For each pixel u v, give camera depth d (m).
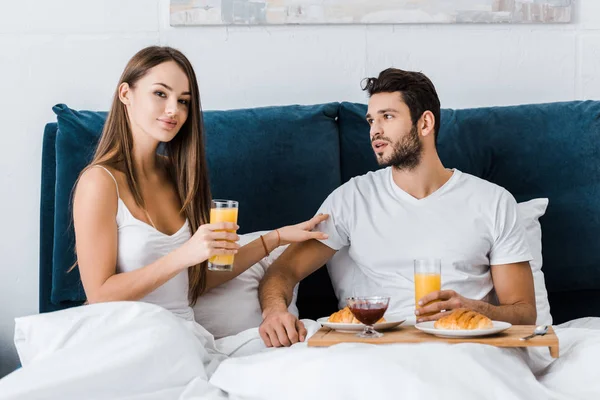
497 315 1.89
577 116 2.49
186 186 2.14
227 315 2.13
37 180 2.66
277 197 2.45
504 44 2.70
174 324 1.70
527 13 2.68
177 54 2.07
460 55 2.70
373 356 1.46
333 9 2.67
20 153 2.66
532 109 2.52
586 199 2.44
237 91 2.70
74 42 2.67
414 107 2.12
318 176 2.46
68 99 2.67
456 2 2.67
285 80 2.70
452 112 2.54
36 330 1.70
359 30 2.69
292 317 1.94
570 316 2.46
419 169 2.16
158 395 1.57
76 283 2.33
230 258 1.88
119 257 1.97
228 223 1.85
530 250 2.20
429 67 2.70
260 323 2.14
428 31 2.69
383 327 1.81
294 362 1.52
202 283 2.12
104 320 1.70
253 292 2.19
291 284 2.16
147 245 1.97
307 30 2.69
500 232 2.13
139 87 2.02
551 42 2.70
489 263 2.17
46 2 2.66
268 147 2.46
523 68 2.71
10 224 2.66
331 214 2.24
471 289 2.12
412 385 1.39
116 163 2.03
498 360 1.51
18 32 2.66
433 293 1.83
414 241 2.14
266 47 2.69
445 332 1.63
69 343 1.68
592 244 2.42
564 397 1.47
